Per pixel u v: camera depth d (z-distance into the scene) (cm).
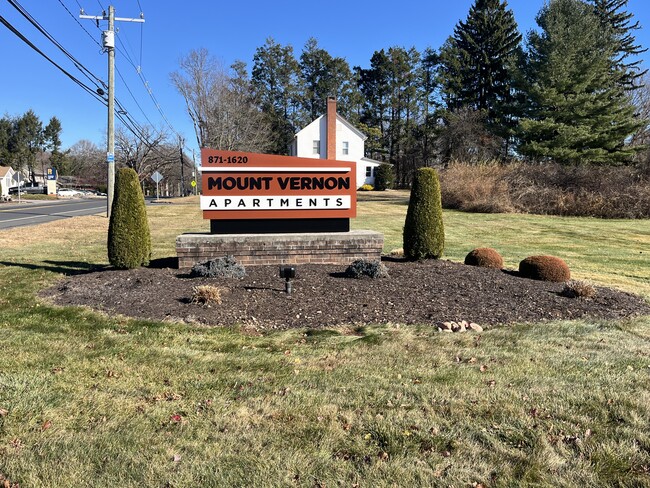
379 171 4578
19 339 437
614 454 254
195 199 4212
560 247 1305
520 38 4222
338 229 824
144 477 234
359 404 312
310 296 573
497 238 1485
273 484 229
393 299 568
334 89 5588
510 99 4144
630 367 376
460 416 296
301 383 346
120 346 422
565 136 2634
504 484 232
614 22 4316
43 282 705
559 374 362
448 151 3916
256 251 751
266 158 791
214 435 273
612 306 572
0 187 4284
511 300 577
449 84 4491
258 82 5638
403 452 258
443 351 414
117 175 719
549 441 268
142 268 740
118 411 301
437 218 784
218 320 500
